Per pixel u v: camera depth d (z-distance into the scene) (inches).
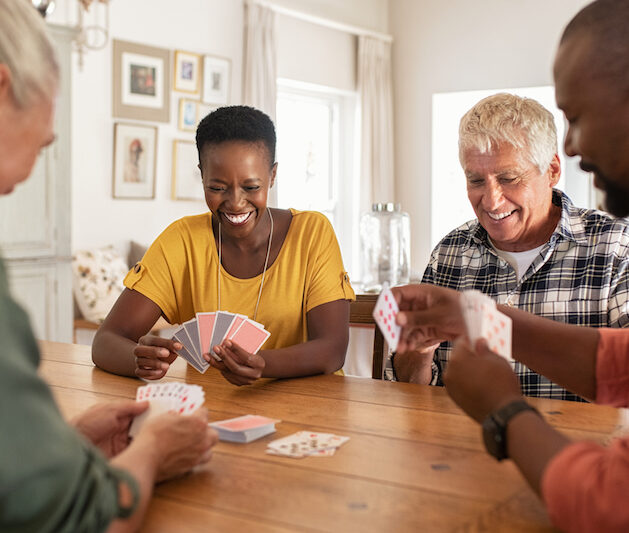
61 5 202.1
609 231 74.7
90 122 212.2
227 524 36.2
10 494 27.4
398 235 203.0
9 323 28.9
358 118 299.4
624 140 35.9
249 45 254.1
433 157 304.0
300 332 81.7
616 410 57.1
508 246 79.0
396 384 68.0
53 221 172.4
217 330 67.1
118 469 32.4
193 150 240.8
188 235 84.0
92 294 195.6
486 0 291.4
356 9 300.5
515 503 38.6
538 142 73.1
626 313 71.8
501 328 43.8
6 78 33.6
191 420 42.0
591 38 36.0
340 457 46.4
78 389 66.2
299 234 82.2
